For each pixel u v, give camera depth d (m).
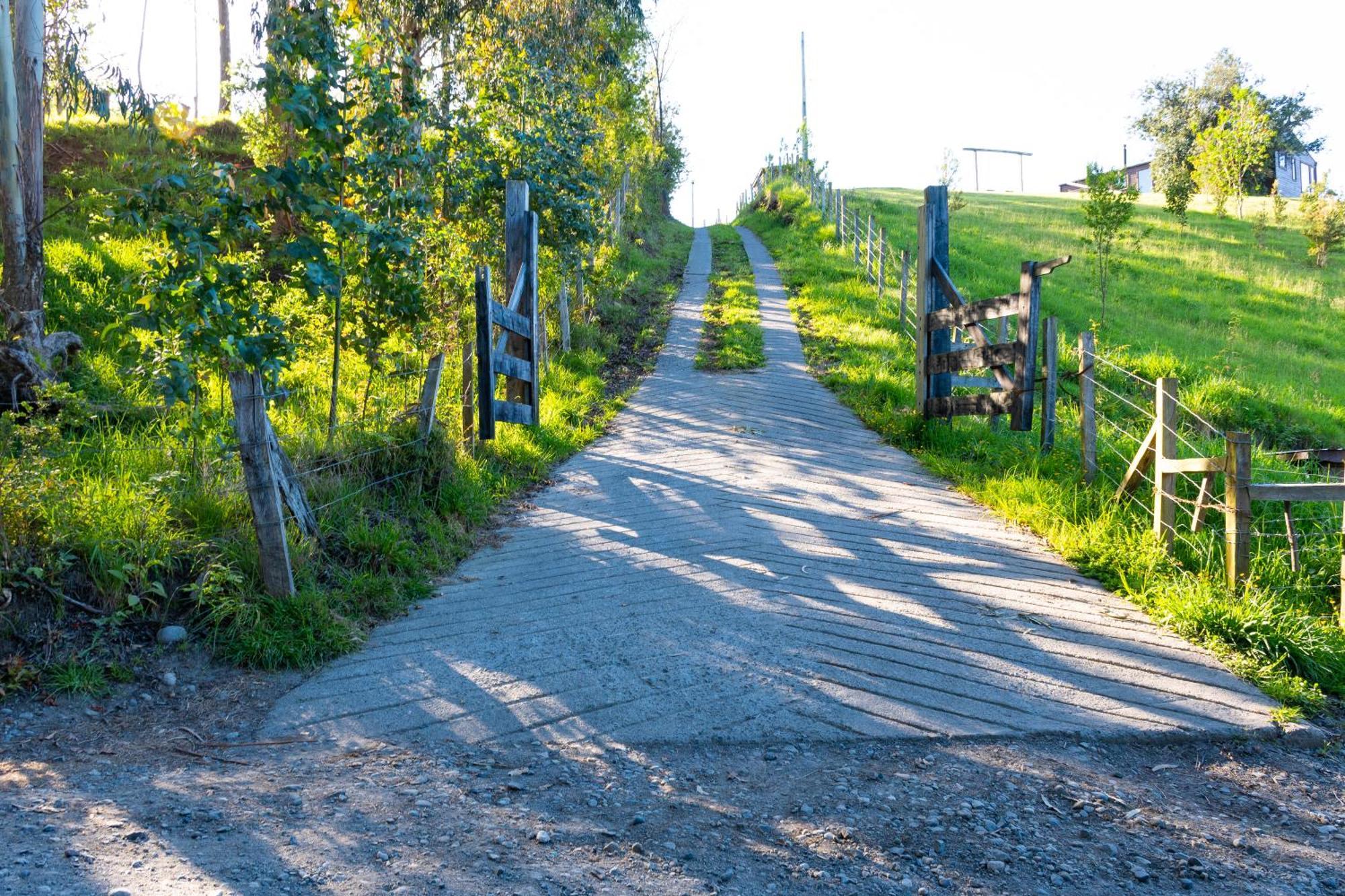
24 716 4.18
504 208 12.02
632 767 3.86
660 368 15.85
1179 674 4.82
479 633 5.33
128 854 2.98
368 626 5.47
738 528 7.28
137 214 5.59
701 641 5.11
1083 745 4.13
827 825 3.42
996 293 21.80
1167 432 6.68
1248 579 5.80
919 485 8.92
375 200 7.12
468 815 3.41
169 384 5.43
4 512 4.78
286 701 4.51
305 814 3.36
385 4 12.88
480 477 8.37
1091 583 6.24
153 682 4.61
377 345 7.83
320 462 6.67
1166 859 3.29
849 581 6.12
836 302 20.58
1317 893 3.11
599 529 7.41
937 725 4.23
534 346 9.19
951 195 32.19
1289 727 4.27
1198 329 21.95
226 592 5.10
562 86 14.82
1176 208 39.22
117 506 5.23
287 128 9.84
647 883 2.99
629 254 28.27
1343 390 17.52
